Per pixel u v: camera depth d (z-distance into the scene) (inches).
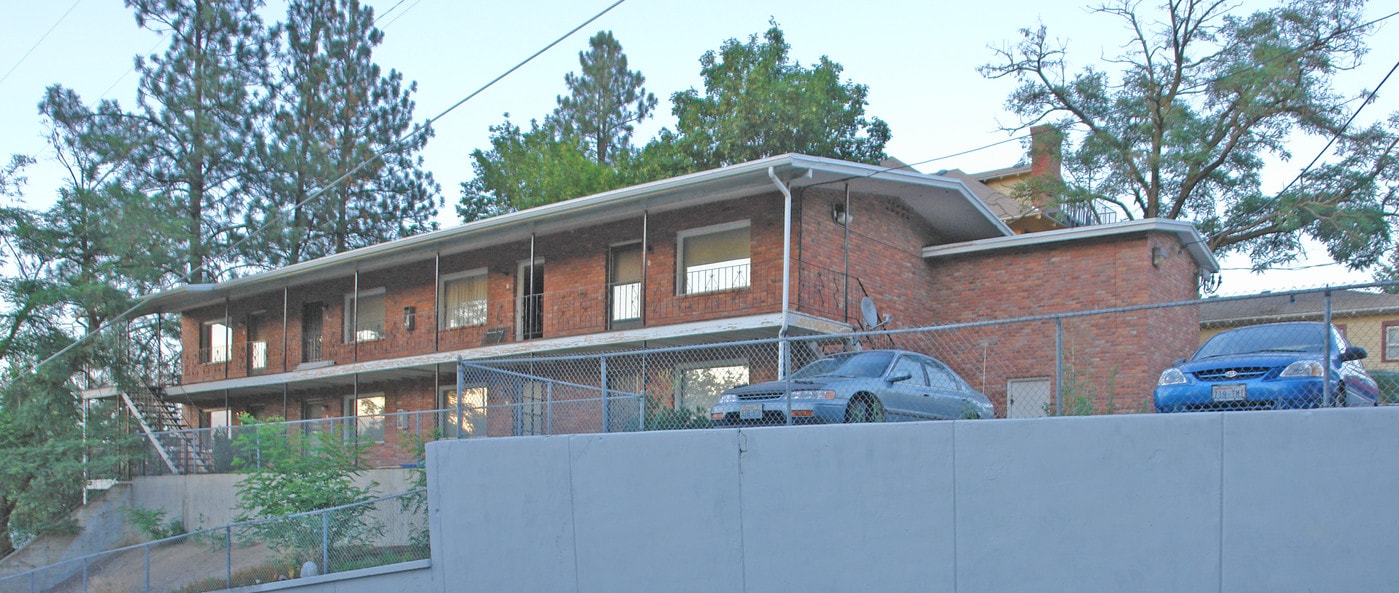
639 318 892.6
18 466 930.7
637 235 903.7
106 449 994.1
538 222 917.8
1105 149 1228.5
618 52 2084.2
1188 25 1204.5
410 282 1079.0
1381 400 479.2
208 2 1434.5
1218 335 498.6
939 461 437.4
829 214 825.5
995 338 855.1
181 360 1357.0
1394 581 353.4
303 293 1188.5
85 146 1170.0
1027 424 421.4
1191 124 1167.6
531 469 541.3
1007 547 420.2
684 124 1547.7
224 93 1424.7
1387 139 1144.2
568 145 1779.0
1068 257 837.8
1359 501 361.1
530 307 968.9
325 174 1508.4
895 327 868.0
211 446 956.0
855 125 1533.0
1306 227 1170.0
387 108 1628.9
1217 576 381.4
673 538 496.7
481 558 550.3
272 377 1117.7
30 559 948.6
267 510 696.4
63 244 1067.9
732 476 484.1
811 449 466.0
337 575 598.5
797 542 465.1
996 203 1344.7
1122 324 798.5
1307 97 1148.5
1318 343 463.2
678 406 640.4
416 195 1660.9
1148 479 397.1
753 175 762.8
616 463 516.1
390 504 677.9
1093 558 403.5
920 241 927.0
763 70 1469.0
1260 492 377.4
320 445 755.4
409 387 1075.9
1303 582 367.2
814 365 563.8
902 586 439.5
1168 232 821.2
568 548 525.3
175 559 795.4
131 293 1092.5
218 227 1400.1
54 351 1021.8
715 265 852.0
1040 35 1258.0
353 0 1611.7
